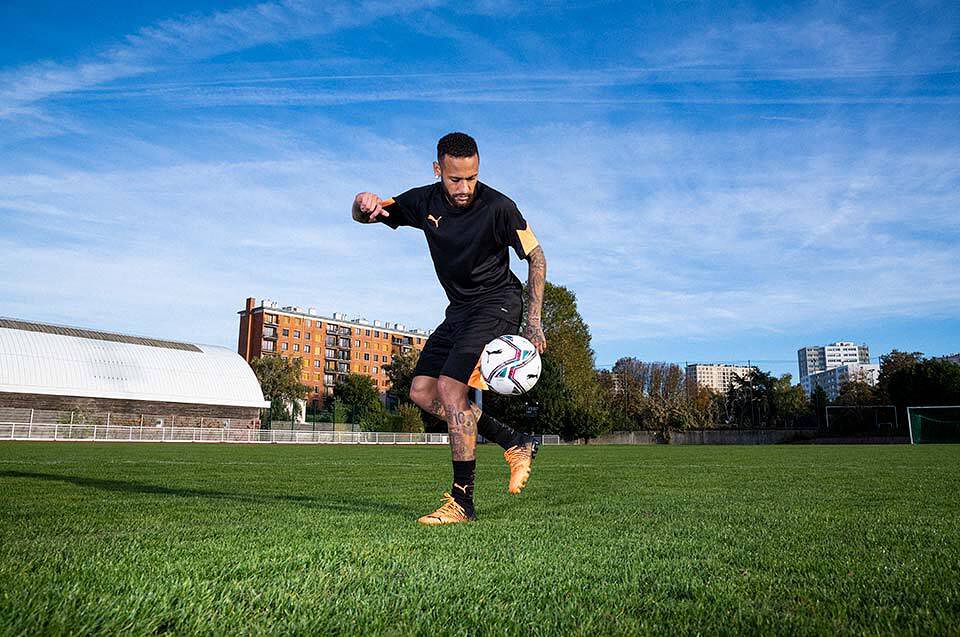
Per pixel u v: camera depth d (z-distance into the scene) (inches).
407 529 118.6
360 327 4151.1
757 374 2842.0
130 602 61.5
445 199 144.4
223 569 77.8
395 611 62.5
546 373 1685.5
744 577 79.7
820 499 191.6
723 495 204.8
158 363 1831.9
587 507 167.0
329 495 197.3
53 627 52.9
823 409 2428.6
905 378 1971.0
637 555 94.0
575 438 1764.3
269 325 3722.9
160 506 155.6
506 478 295.7
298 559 84.6
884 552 98.7
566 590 72.0
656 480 278.8
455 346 139.9
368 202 148.8
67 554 85.5
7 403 1536.7
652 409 2130.9
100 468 347.9
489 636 55.6
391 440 1780.3
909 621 60.3
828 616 62.1
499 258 145.5
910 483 259.8
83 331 1835.6
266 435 1658.5
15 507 150.6
